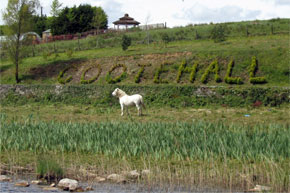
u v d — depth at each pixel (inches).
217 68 1472.7
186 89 1300.4
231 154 585.9
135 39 2228.1
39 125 806.5
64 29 2979.8
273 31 1955.0
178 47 1796.3
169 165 563.8
